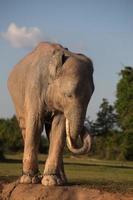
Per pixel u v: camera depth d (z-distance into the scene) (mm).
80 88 12719
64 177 14078
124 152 55875
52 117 13914
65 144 13906
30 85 13914
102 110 68625
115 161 53875
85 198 12609
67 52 13430
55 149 13711
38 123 13805
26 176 13828
